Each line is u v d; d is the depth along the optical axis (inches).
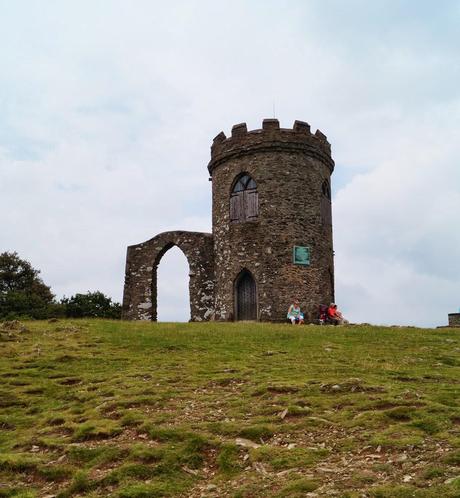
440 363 550.6
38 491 311.3
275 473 297.0
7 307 1943.9
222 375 510.9
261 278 1070.4
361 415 364.2
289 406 390.6
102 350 657.6
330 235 1189.1
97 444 363.9
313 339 702.5
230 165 1146.0
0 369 577.6
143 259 1205.1
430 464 279.3
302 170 1118.4
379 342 679.7
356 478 275.7
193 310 1156.5
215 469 317.1
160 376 520.4
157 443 351.9
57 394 500.1
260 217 1092.5
